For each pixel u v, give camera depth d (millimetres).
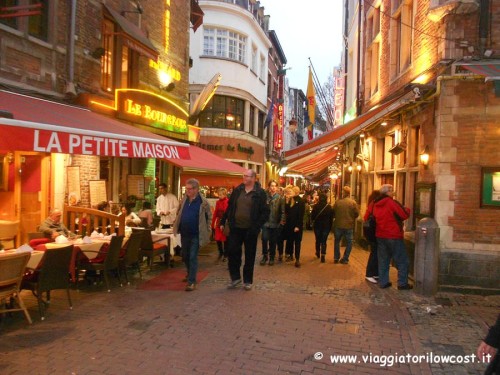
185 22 15984
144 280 8062
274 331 5426
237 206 7496
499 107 7551
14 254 5156
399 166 10773
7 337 4961
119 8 11258
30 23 8297
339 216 10453
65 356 4469
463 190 7660
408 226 9711
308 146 10859
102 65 10750
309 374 4281
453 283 7684
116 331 5227
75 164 9727
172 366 4316
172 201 11570
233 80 23797
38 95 8297
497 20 7695
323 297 7145
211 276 8609
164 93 14156
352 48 19578
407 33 10867
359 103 16406
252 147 26453
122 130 8266
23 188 9000
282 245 10844
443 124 7734
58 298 6633
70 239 7715
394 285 8148
